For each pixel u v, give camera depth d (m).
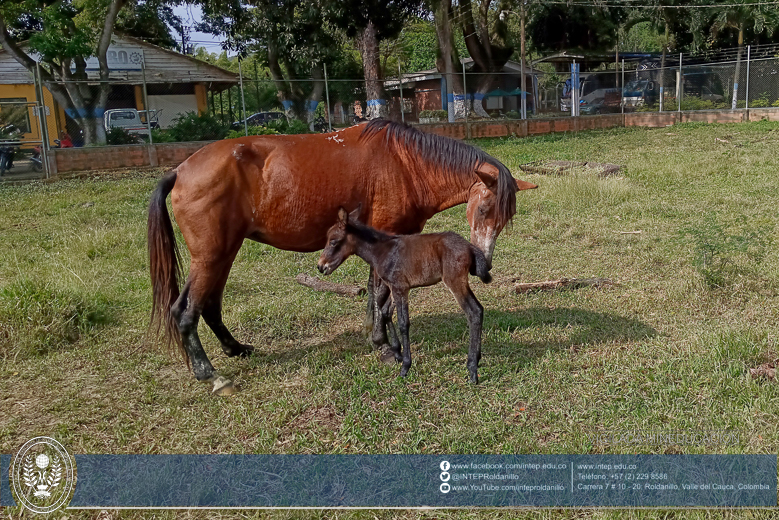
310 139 4.61
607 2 32.25
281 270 7.46
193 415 4.08
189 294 4.43
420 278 4.23
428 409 4.02
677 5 31.59
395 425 3.85
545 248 7.80
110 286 6.68
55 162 16.23
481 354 4.75
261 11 23.47
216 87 25.02
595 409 3.88
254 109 20.16
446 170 4.74
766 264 6.37
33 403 4.30
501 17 32.34
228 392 4.34
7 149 16.16
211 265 4.43
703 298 5.62
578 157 15.94
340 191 4.57
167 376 4.74
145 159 17.52
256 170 4.43
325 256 4.26
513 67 33.22
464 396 4.15
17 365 4.89
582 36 35.06
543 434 3.70
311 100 21.06
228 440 3.78
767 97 25.05
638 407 3.90
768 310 5.25
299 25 23.77
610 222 8.88
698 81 26.83
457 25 28.25
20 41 22.09
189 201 4.33
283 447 3.68
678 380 4.19
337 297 6.38
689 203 9.57
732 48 34.06
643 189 10.80
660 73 27.59
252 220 4.52
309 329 5.61
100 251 8.27
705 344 4.59
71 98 18.11
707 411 3.77
